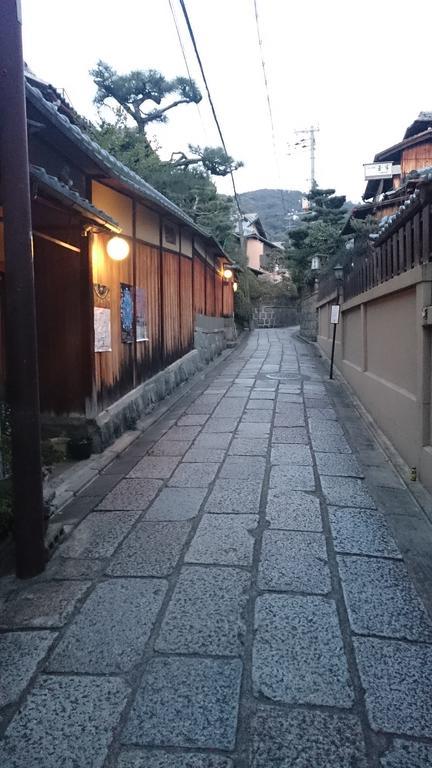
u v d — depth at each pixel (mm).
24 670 2717
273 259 43969
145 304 9523
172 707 2443
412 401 5824
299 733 2287
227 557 3877
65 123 5039
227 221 21609
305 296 26688
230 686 2566
